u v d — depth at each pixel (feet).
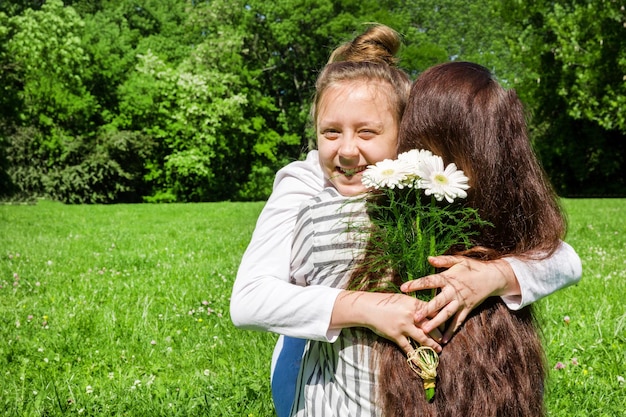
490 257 5.91
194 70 110.83
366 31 7.55
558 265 6.07
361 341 5.85
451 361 5.57
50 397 11.91
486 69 6.27
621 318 15.60
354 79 6.40
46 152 98.89
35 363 14.12
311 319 5.79
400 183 5.58
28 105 95.86
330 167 6.48
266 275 6.30
